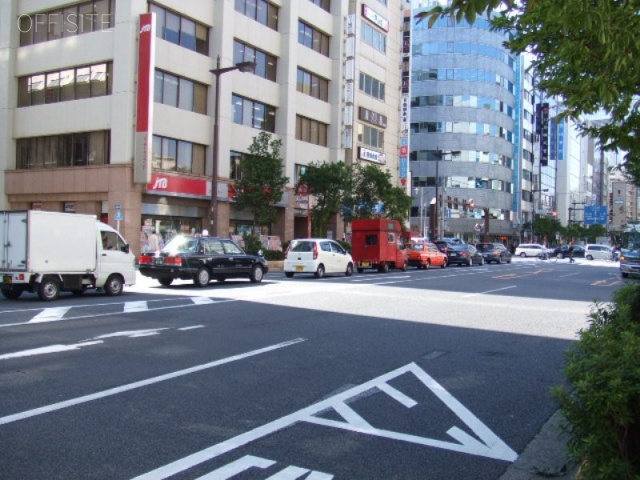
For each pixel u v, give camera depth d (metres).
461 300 16.77
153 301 14.77
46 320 11.29
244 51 35.66
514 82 92.38
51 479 4.19
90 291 17.55
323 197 35.75
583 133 6.75
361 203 36.97
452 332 11.19
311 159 41.09
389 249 30.84
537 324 12.45
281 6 38.53
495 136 84.94
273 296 16.36
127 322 11.25
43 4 31.39
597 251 65.50
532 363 8.59
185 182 30.94
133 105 28.56
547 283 25.03
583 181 142.62
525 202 97.88
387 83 51.00
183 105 31.62
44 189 30.83
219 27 33.00
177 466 4.48
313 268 24.22
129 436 5.11
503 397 6.73
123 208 28.28
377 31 49.16
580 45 4.85
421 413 6.06
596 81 4.79
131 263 16.62
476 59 83.31
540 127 89.31
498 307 15.30
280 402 6.25
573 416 3.54
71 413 5.70
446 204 73.69
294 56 38.81
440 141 82.56
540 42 6.33
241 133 34.97
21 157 32.41
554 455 4.96
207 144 32.88
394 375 7.61
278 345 9.37
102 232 16.12
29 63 31.84
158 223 30.72
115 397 6.27
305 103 40.62
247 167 30.84
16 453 4.67
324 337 10.22
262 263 21.52
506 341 10.38
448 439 5.30
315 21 41.69
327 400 6.38
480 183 83.19
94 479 4.21
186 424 5.46
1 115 32.19
